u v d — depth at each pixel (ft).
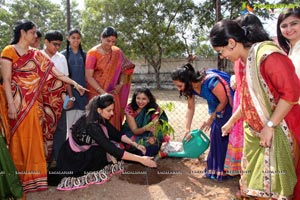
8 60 10.12
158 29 55.21
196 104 30.99
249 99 7.23
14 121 10.29
